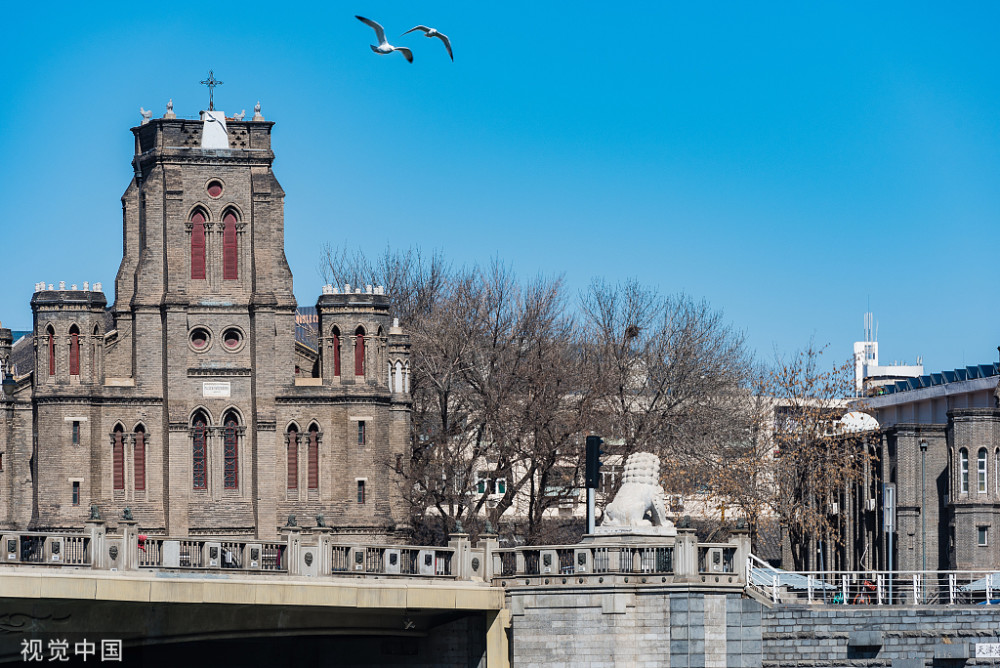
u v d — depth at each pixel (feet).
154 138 588.50
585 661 383.65
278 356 586.04
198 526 576.20
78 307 573.74
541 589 388.57
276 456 583.17
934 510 621.72
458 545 398.01
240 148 593.01
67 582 338.13
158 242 585.63
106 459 574.97
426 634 406.82
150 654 405.18
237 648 416.46
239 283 588.91
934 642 410.11
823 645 404.16
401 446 596.29
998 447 610.65
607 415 609.01
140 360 581.12
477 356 643.04
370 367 588.91
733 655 386.93
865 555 646.74
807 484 615.98
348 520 581.94
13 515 579.89
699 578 384.06
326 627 388.37
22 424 583.17
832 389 638.94
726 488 597.93
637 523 388.98
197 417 582.76
